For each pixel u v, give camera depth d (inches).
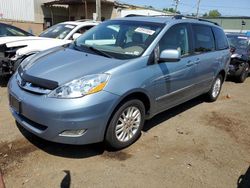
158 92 162.1
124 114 145.1
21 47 250.2
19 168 126.6
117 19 195.2
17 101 135.9
